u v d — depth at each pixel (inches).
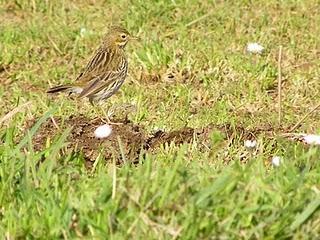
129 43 632.4
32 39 653.9
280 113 511.8
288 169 370.6
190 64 599.5
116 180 357.4
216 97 561.6
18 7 710.5
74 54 634.2
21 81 600.7
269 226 334.6
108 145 445.1
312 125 508.4
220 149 452.1
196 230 328.2
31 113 522.3
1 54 627.2
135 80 589.9
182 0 695.7
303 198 348.8
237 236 331.0
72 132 455.8
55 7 706.2
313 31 657.0
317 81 582.9
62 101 540.4
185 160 422.6
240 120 518.0
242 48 630.5
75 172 387.9
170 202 341.7
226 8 689.0
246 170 361.7
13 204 360.5
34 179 371.6
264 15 674.2
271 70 587.2
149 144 460.8
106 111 522.9
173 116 521.7
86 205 345.4
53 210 344.8
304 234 335.0
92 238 332.5
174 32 657.6
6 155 395.9
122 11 695.7
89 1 714.8
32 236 339.6
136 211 339.9
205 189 343.9
